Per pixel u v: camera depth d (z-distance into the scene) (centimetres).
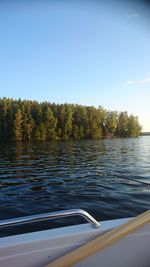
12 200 764
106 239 201
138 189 875
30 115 6912
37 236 208
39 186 988
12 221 194
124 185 950
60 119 7412
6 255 194
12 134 6525
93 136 7781
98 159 2038
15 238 205
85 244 201
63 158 2169
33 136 6862
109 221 234
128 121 9288
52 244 204
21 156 2403
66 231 215
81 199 754
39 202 736
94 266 206
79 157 2234
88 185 970
